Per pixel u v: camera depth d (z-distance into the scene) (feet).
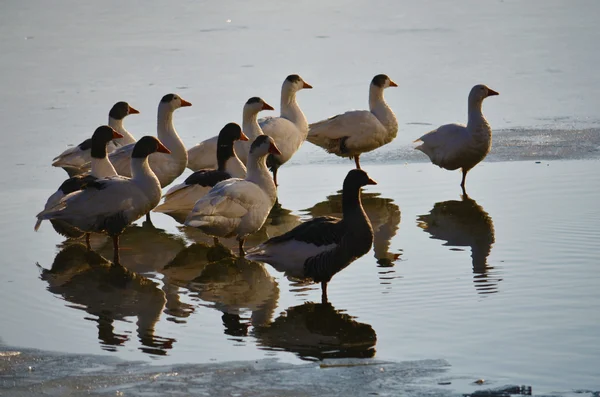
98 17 130.52
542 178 60.90
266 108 63.16
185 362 34.14
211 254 49.42
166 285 44.34
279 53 106.32
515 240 48.34
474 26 117.60
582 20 117.80
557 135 71.72
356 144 66.49
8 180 64.28
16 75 98.27
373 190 60.70
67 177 64.95
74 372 33.06
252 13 132.26
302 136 66.64
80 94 89.92
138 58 105.19
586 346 34.42
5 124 79.77
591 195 56.13
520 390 30.53
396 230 51.55
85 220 47.50
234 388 31.30
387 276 43.80
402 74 94.94
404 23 121.80
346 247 39.93
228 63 102.06
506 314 38.01
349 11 131.64
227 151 55.57
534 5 129.70
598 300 39.14
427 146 61.87
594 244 46.68
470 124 59.52
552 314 37.78
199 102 85.76
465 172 61.05
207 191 50.57
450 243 48.70
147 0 142.92
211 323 38.65
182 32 119.75
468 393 30.37
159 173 57.82
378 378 31.89
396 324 37.50
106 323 38.81
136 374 32.76
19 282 44.83
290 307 40.45
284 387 31.30
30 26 124.67
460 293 40.83
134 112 63.82
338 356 34.50
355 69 97.76
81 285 44.34
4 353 34.96
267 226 53.31
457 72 94.73
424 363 33.19
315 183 63.41
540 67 95.14
